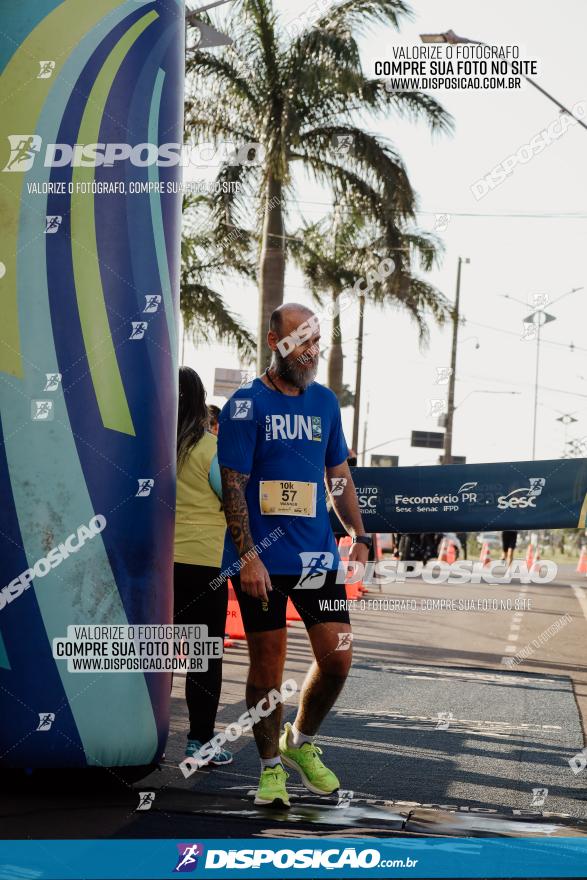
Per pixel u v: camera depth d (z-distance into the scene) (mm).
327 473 4766
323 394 4562
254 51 17828
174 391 4883
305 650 9898
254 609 4371
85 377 4539
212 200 18234
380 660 9172
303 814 4219
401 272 19375
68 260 4555
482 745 5730
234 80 17875
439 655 9641
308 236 20359
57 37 4621
